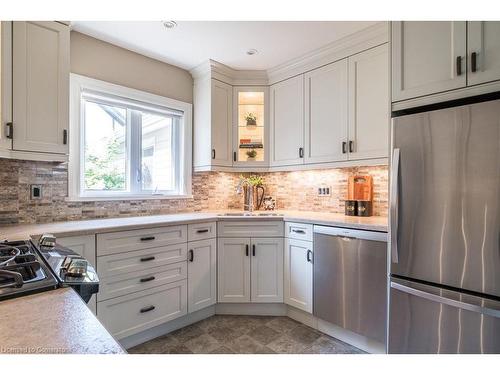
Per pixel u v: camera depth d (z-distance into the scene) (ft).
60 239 5.27
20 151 5.49
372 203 8.02
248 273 8.08
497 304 3.97
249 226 8.08
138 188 8.75
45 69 5.82
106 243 5.91
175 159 9.73
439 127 4.53
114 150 8.28
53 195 6.92
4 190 6.24
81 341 1.66
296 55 8.67
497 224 3.99
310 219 7.33
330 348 6.54
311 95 8.62
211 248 7.91
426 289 4.65
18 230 5.38
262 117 10.07
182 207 9.66
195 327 7.46
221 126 9.54
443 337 4.55
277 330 7.36
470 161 4.23
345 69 7.79
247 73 9.77
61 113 6.04
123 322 6.18
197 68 9.48
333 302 6.83
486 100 4.66
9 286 2.37
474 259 4.19
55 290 2.46
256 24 6.98
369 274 6.16
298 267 7.64
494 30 4.29
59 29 6.03
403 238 4.97
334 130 8.04
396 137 5.05
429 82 4.87
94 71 7.64
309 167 8.65
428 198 4.65
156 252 6.74
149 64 8.81
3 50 5.26
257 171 9.93
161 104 9.04
